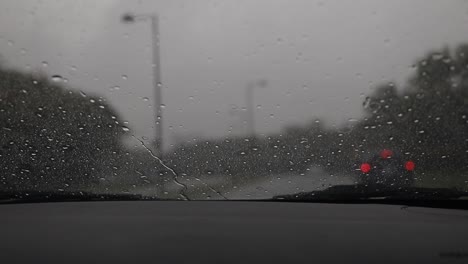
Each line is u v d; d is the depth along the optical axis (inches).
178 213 123.9
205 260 77.2
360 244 88.7
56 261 76.2
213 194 157.9
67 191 149.8
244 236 94.3
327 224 107.3
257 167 191.0
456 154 173.5
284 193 148.7
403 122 206.7
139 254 80.2
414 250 84.8
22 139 207.0
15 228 102.4
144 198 152.6
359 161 169.5
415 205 135.7
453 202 133.0
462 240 91.9
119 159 199.9
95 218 115.8
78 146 206.1
